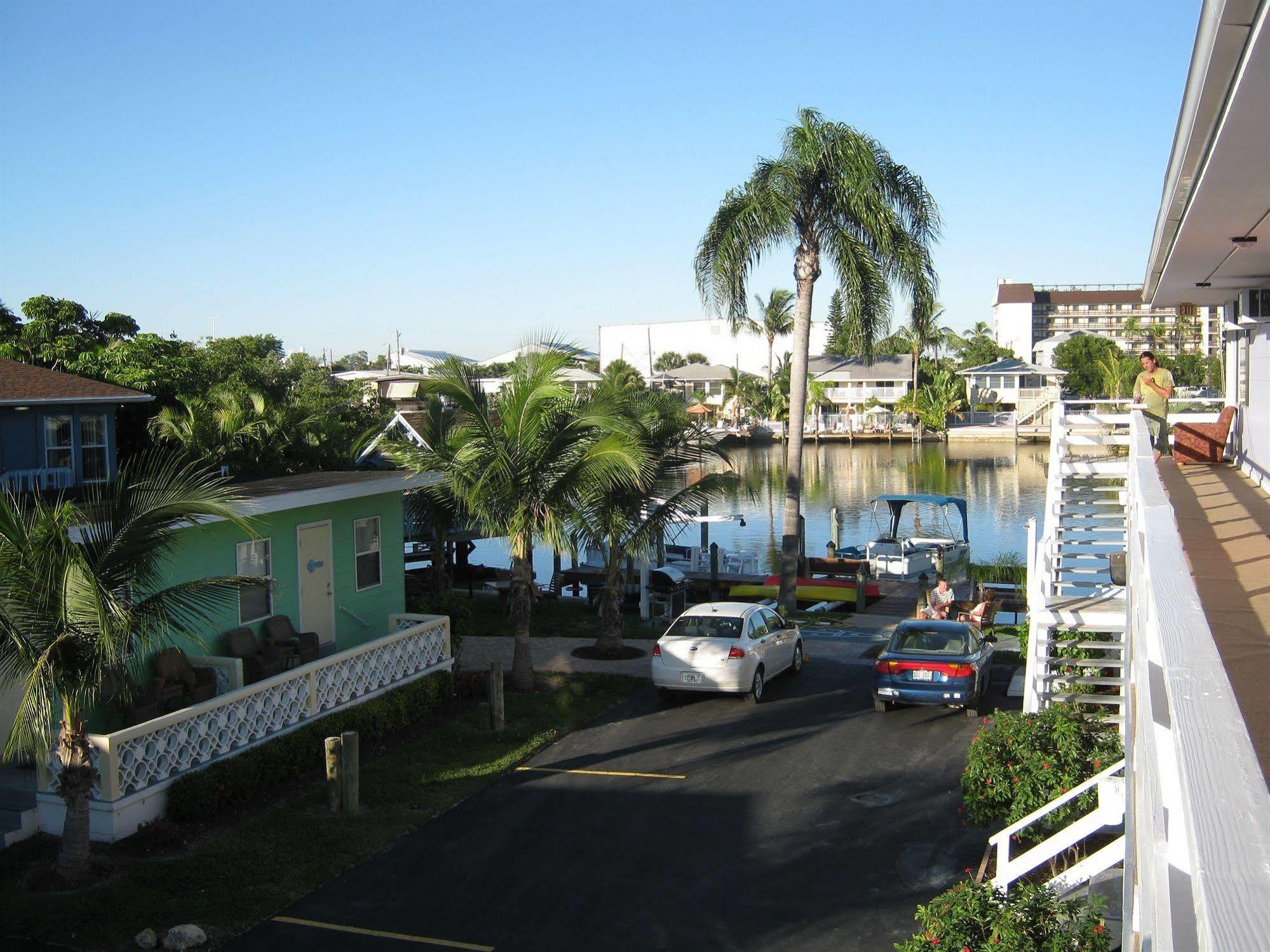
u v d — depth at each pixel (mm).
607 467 17094
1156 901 2828
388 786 13352
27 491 16844
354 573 18375
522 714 16734
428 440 26031
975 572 35031
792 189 25875
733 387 104250
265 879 10531
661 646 17422
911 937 9266
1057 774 10719
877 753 14719
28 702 9906
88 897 9883
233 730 12883
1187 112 5711
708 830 11945
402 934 9492
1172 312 164250
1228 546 7574
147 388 28438
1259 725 3912
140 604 10477
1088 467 14727
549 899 10211
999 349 138625
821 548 45812
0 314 31438
